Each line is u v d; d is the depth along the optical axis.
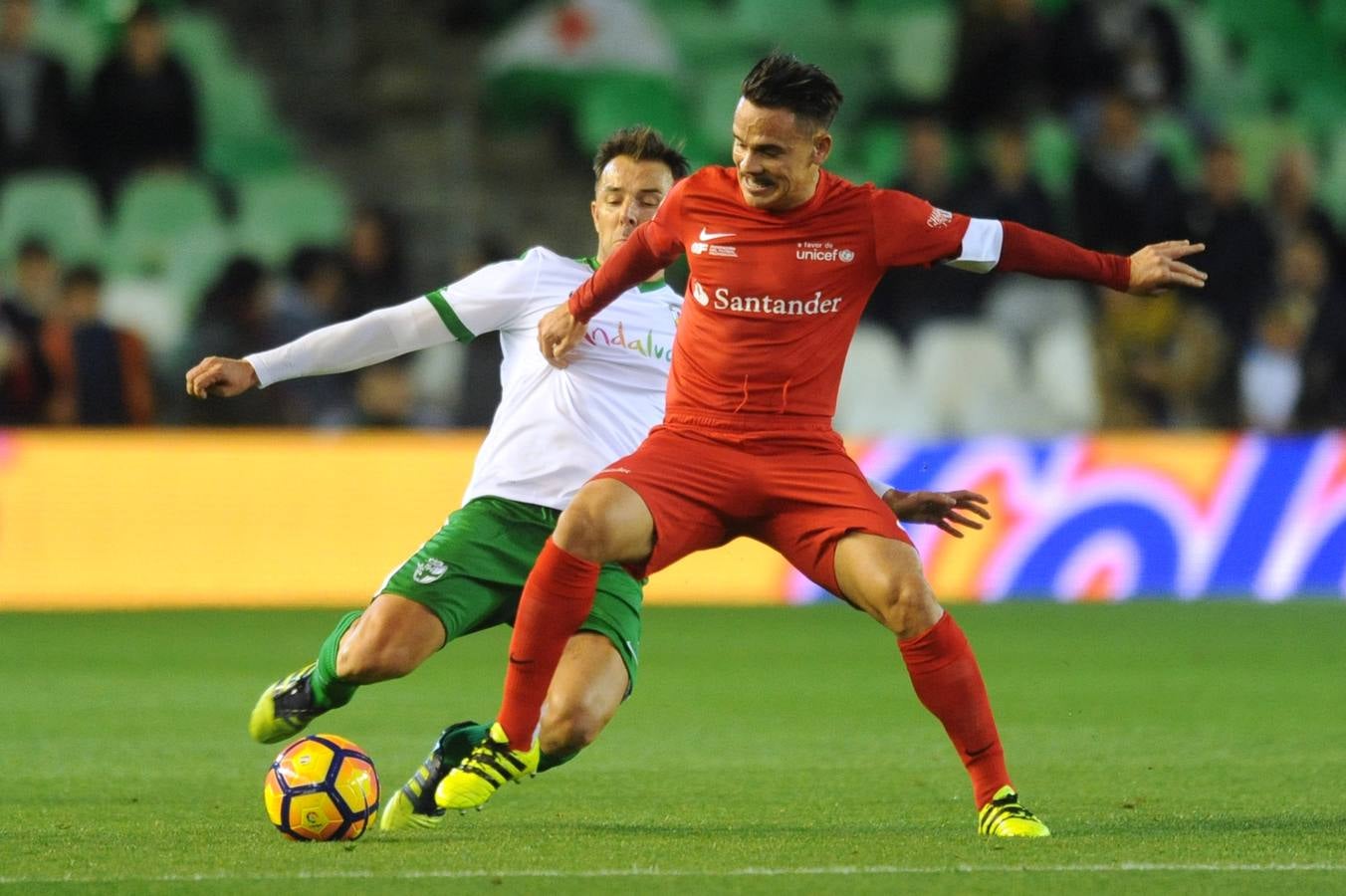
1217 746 25.11
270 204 60.34
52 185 57.00
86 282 49.44
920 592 17.09
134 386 49.81
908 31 69.38
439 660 36.78
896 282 57.88
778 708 29.58
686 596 50.50
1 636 40.00
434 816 18.16
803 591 50.66
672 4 70.88
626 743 25.56
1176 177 59.47
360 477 48.72
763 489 17.80
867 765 23.44
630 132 19.81
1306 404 58.72
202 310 52.62
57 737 25.86
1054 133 63.38
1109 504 50.59
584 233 68.62
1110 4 65.19
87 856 16.22
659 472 17.73
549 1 71.75
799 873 15.30
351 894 14.43
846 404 57.28
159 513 47.59
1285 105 73.50
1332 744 25.31
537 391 19.56
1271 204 62.47
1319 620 44.25
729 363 17.84
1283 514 51.19
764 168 17.28
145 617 44.19
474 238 66.94
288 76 69.88
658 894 14.41
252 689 31.55
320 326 52.31
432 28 71.94
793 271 17.64
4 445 46.84
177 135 58.31
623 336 19.69
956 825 18.36
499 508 19.03
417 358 55.38
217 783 21.67
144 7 57.81
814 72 17.34
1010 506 50.22
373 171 67.88
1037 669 34.78
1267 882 14.95
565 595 17.39
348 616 18.73
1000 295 58.50
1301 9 75.44
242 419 51.78
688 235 17.91
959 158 63.41
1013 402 57.75
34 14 62.75
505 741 17.72
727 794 20.83
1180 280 17.73
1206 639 40.06
